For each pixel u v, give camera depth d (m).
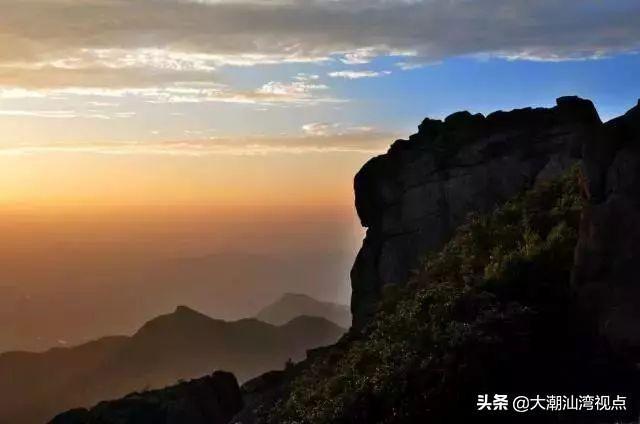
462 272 21.25
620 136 17.05
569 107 32.00
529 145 31.48
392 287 28.75
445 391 15.56
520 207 24.02
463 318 17.59
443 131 33.91
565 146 30.69
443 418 15.33
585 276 16.73
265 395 30.83
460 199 31.34
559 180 25.02
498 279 18.45
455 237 25.86
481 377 15.59
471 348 16.12
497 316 16.69
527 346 16.09
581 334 16.20
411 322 19.25
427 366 16.33
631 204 16.19
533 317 16.62
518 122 32.56
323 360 26.88
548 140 31.47
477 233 23.44
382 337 20.52
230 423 29.38
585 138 17.77
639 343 15.32
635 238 16.00
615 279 16.11
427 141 34.12
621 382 15.15
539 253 18.70
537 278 17.92
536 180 29.50
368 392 16.88
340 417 16.75
